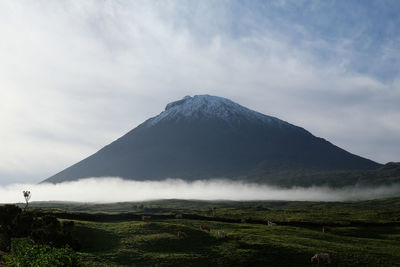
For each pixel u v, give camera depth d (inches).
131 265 2138.3
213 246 2546.8
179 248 2488.9
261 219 4087.1
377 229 3555.6
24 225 2490.2
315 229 3570.4
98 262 2135.8
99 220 3452.3
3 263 1782.7
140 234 2785.4
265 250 2452.0
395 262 2316.7
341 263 2262.6
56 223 2623.0
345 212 5649.6
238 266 2196.1
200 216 3949.3
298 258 2327.8
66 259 1628.9
